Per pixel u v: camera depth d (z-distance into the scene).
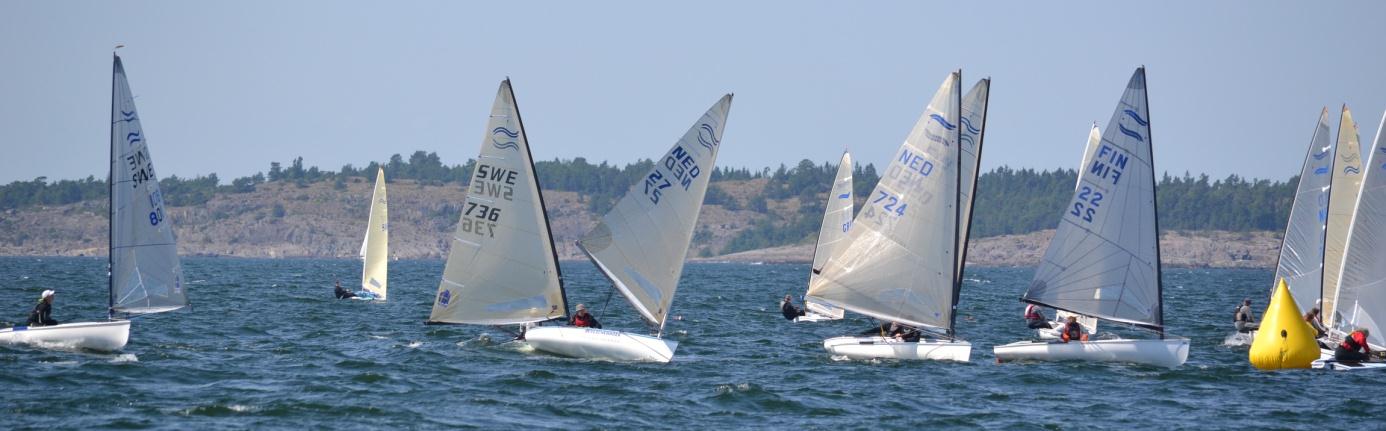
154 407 90.06
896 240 119.56
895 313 120.00
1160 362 120.69
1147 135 119.06
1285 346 120.50
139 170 117.38
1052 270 120.69
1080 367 119.06
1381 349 123.38
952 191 117.62
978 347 142.75
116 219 116.25
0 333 116.25
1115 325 163.62
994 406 98.12
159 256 118.88
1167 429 90.31
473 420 88.50
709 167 116.12
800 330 170.00
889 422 91.19
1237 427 91.31
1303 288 147.25
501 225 119.88
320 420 87.50
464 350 127.19
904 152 119.31
